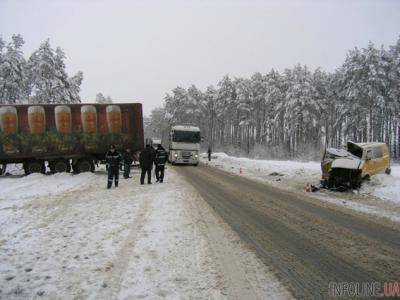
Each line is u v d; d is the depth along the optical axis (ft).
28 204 40.86
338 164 57.00
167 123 311.68
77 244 25.39
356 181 56.54
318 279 19.75
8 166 98.17
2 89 130.82
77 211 36.81
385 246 26.21
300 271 20.88
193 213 36.27
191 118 266.16
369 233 29.96
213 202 43.24
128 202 42.29
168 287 18.25
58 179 67.97
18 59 133.49
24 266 21.22
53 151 77.61
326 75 210.18
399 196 48.83
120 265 21.25
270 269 21.08
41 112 77.10
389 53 161.89
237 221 33.35
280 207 41.27
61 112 77.87
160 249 24.30
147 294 17.42
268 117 226.17
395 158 160.76
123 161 77.66
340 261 22.79
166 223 31.71
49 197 45.91
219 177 74.38
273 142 229.25
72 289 18.01
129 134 81.20
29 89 155.74
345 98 165.78
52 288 18.15
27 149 76.64
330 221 34.37
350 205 44.06
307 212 38.65
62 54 145.07
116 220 32.73
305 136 202.18
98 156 81.30
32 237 27.14
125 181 65.10
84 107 79.05
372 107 156.76
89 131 79.20
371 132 158.30
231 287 18.37
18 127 76.38
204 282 18.93
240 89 228.84
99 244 25.34
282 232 29.73
